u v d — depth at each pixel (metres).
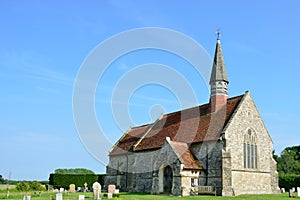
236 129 48.88
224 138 47.09
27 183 60.12
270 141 54.03
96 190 42.00
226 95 54.44
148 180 54.78
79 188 67.81
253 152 50.69
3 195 46.81
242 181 47.94
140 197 43.00
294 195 44.34
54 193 53.59
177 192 46.09
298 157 104.19
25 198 34.03
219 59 55.50
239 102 51.09
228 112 51.06
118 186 62.25
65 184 74.69
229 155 46.34
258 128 52.34
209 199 39.78
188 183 46.53
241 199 40.25
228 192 45.31
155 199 39.69
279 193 52.31
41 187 61.53
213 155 48.25
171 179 48.97
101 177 76.94
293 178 69.12
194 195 45.78
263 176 51.31
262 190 50.59
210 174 48.06
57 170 94.00
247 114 51.06
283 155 104.69
